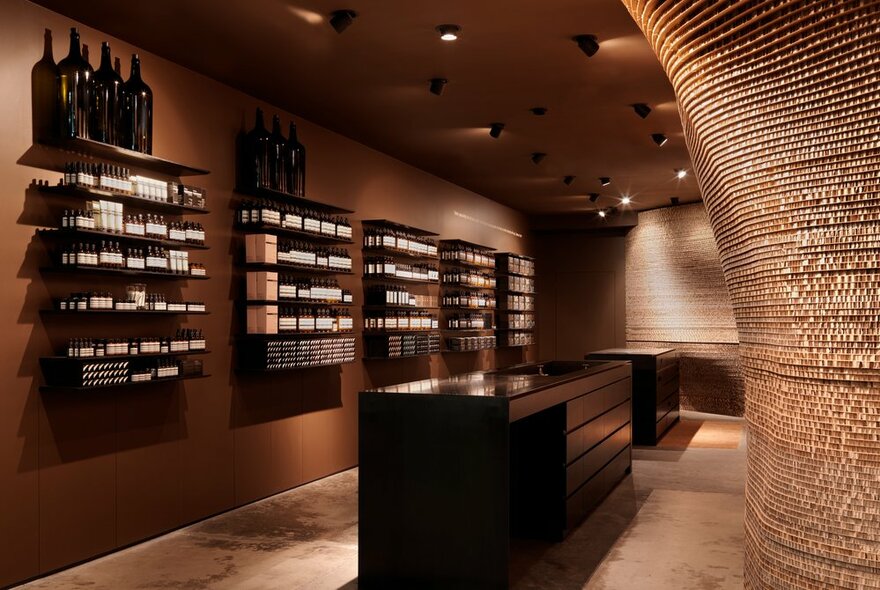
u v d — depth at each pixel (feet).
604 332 44.50
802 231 3.21
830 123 3.01
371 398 12.40
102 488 14.55
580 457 16.55
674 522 16.65
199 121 17.49
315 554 14.35
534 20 14.64
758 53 3.10
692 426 32.94
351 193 24.23
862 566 3.18
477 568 11.69
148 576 13.12
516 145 25.49
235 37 15.38
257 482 19.19
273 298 18.56
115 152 14.30
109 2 13.55
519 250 42.09
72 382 13.24
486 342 34.09
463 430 11.87
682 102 3.65
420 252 27.45
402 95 19.53
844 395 3.20
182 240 15.66
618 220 42.91
